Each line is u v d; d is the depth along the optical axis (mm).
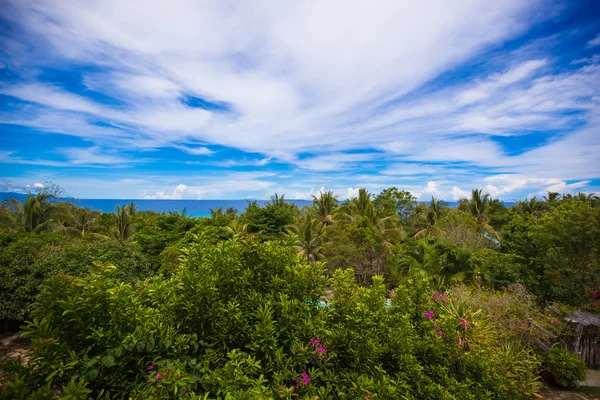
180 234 19391
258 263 3889
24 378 2229
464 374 4777
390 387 3352
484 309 8047
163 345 2830
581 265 9375
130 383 2666
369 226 17875
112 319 2754
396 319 4453
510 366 6145
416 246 14836
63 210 24172
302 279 3713
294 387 2984
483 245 17125
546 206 27969
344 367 3689
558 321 8273
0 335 10180
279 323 3363
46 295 2623
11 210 23578
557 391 7316
